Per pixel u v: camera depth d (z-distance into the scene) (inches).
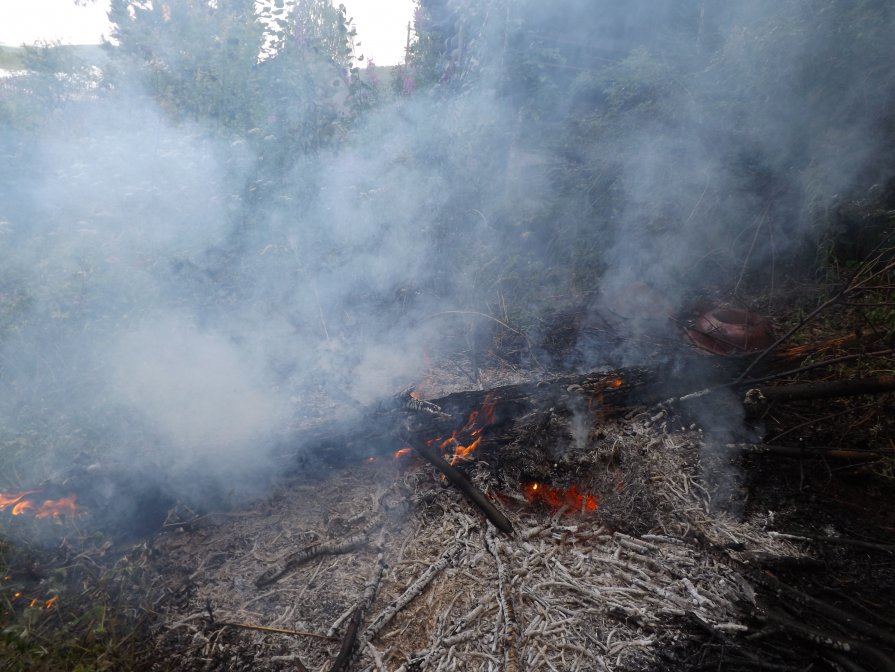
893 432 145.5
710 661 93.2
